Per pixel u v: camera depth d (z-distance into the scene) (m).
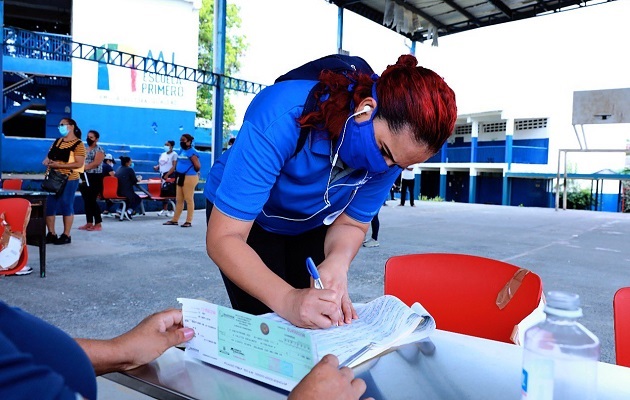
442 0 13.27
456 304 1.64
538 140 24.53
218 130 12.26
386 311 1.23
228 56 29.73
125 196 8.98
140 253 5.67
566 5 13.27
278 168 1.33
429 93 1.13
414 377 0.95
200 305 1.05
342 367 0.87
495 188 25.38
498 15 14.38
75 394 0.49
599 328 3.37
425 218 11.16
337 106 1.26
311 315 1.13
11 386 0.43
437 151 1.20
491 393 0.89
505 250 6.67
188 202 8.27
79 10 18.28
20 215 3.54
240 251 1.27
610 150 14.38
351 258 1.54
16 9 21.59
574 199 23.25
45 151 16.34
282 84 1.38
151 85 19.41
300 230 1.79
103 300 3.74
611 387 0.92
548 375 0.79
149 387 0.94
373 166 1.27
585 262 5.93
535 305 1.45
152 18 19.25
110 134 19.02
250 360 0.97
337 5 13.99
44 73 18.48
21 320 0.55
